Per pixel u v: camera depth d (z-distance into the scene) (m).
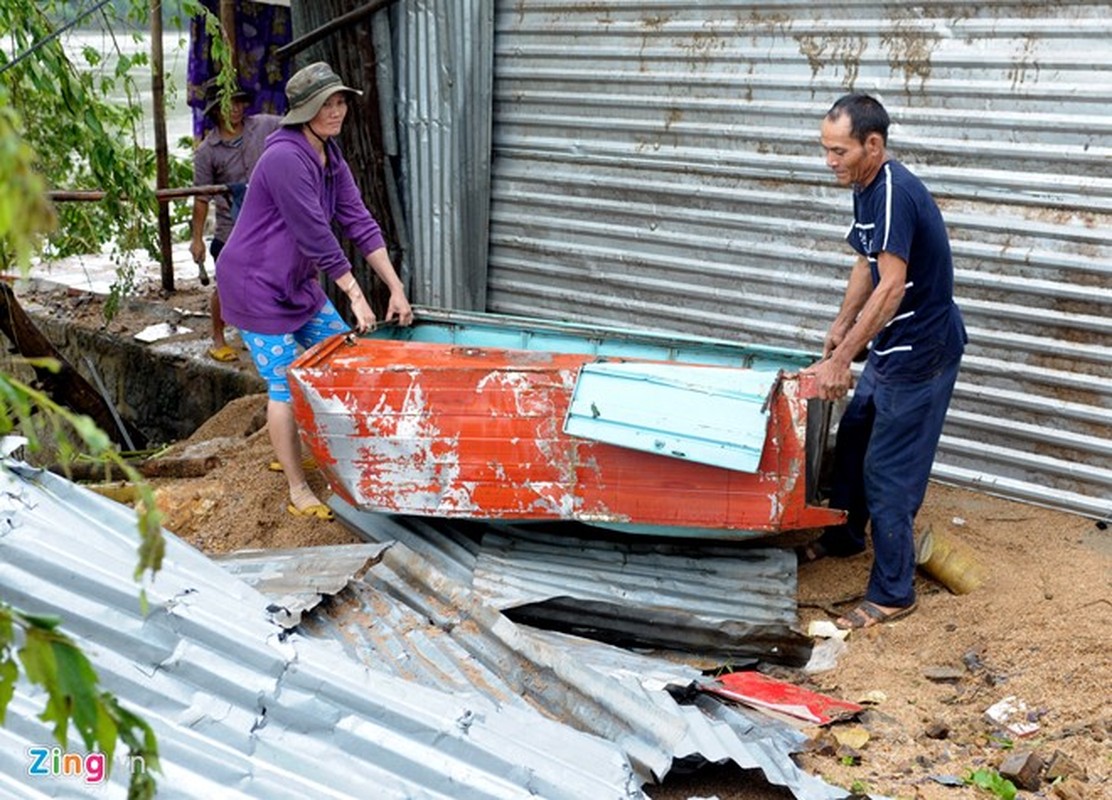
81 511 3.90
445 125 7.63
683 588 5.07
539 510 5.05
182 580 3.79
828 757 4.18
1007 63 5.95
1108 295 5.86
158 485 6.30
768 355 5.61
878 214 4.64
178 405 8.80
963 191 6.20
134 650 3.50
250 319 5.68
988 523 6.01
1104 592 5.17
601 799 3.45
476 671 4.29
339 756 3.41
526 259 7.91
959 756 4.22
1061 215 5.96
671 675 4.41
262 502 6.07
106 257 11.28
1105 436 6.01
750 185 6.93
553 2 7.37
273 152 5.48
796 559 5.27
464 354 5.33
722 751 3.89
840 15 6.41
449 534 5.45
